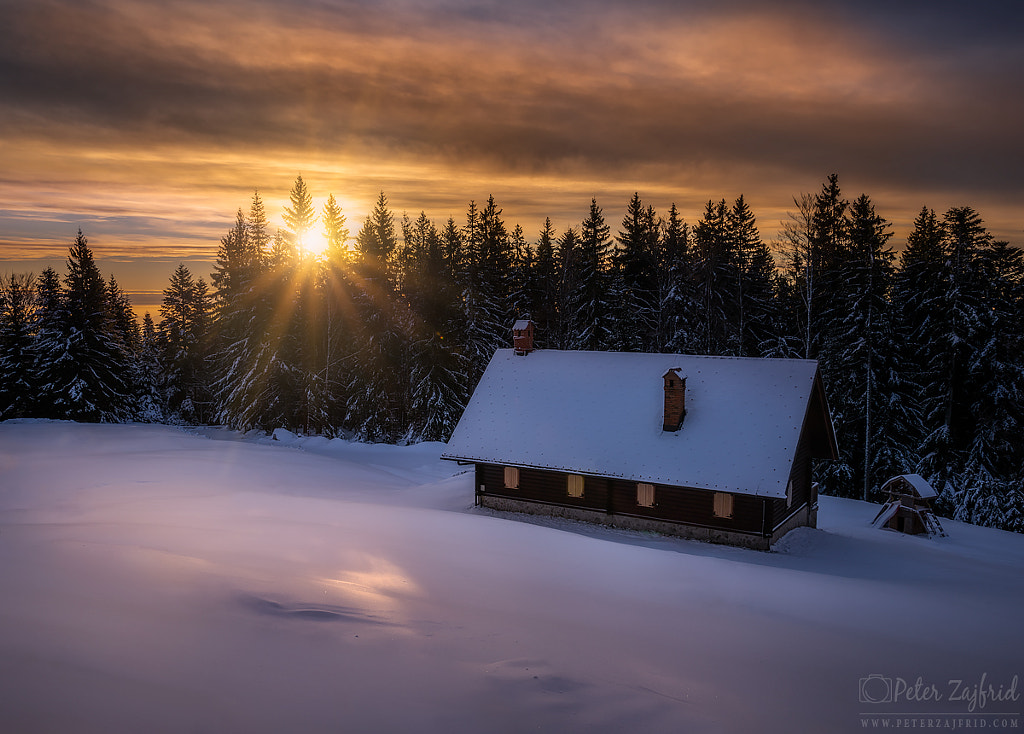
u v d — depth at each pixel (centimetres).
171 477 2873
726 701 793
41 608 823
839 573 2056
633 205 5722
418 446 4659
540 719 675
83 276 5391
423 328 5066
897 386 4047
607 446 2741
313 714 618
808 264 4350
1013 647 1176
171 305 7075
